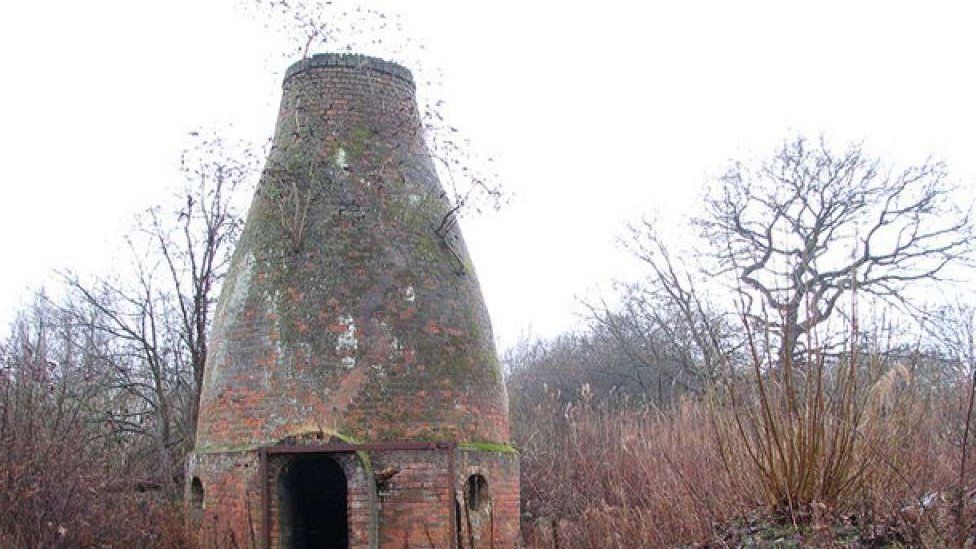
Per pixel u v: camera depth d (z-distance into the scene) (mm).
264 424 14211
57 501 12945
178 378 27578
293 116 16031
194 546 14367
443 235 15719
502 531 14898
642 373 39875
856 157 43656
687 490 11289
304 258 14859
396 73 16281
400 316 14680
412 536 13883
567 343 45406
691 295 16781
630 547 11664
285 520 14266
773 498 9875
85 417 20875
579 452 18281
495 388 15633
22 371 15164
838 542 8898
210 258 24797
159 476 22188
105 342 28594
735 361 12984
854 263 9594
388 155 15695
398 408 14281
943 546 8359
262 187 15766
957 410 10500
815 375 9664
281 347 14422
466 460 14445
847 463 9539
